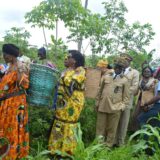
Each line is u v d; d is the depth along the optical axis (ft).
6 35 16.02
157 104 12.68
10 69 9.60
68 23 15.39
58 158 10.23
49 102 10.11
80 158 8.48
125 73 13.93
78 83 10.23
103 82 12.99
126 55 13.69
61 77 10.29
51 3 15.16
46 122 11.73
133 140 14.33
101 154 8.65
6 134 9.55
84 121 13.58
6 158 9.50
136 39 20.21
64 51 15.20
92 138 13.74
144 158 9.44
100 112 13.03
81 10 15.33
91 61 17.20
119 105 12.89
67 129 10.21
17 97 9.56
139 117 12.96
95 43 17.04
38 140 11.44
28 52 15.24
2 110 9.55
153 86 14.01
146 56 19.54
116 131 13.62
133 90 13.76
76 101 10.25
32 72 9.69
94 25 15.66
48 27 15.49
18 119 9.56
